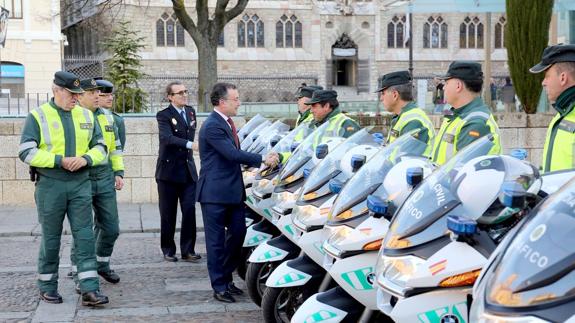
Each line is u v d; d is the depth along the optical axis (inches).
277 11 2089.1
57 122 275.1
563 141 185.5
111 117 329.4
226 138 280.1
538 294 103.7
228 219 289.1
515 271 109.9
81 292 283.9
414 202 154.2
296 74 2102.6
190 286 315.9
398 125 241.8
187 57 1985.7
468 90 214.7
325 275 223.6
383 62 2151.8
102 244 318.7
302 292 230.8
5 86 1603.1
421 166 185.6
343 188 196.7
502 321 104.1
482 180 144.9
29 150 269.6
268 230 292.4
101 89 335.9
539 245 110.7
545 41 554.6
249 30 2075.5
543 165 195.6
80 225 279.7
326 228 191.6
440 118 554.9
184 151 361.1
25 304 287.6
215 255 287.9
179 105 361.4
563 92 185.8
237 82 1229.1
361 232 179.9
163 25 1980.8
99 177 311.4
